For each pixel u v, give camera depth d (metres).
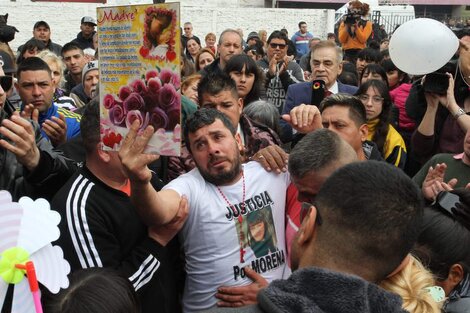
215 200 2.24
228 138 2.23
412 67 3.82
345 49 9.83
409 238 1.34
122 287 1.62
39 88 3.90
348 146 2.10
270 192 2.34
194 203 2.22
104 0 8.45
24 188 2.65
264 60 8.01
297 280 1.25
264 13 18.80
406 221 1.32
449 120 4.09
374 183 1.34
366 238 1.30
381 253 1.32
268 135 3.33
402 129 4.96
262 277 2.23
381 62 6.73
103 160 2.25
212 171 2.22
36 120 3.11
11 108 3.03
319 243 1.35
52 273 1.52
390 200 1.32
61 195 2.25
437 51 3.71
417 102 4.30
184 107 3.26
